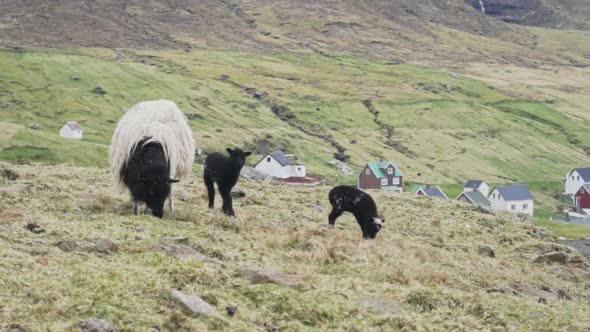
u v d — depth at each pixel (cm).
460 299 1441
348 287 1445
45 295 1118
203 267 1362
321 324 1206
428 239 2650
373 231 2389
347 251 1855
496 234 3147
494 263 2314
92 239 1502
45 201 1991
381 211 3183
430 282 1677
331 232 2234
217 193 2833
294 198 3175
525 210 13088
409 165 16562
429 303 1388
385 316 1261
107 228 1664
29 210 1828
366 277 1584
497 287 1711
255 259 1600
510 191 13025
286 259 1677
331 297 1334
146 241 1552
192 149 2108
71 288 1166
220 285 1301
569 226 5216
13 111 17325
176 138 2038
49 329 1009
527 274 2203
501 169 17350
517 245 2948
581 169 15388
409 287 1527
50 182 2502
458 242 2781
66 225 1638
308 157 16438
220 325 1122
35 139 11131
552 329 1362
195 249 1579
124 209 2025
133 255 1425
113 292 1170
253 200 2841
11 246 1369
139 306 1137
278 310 1235
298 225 2323
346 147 17562
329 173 15362
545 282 2120
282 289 1319
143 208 2061
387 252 1989
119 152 1992
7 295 1108
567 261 2575
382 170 14400
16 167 2953
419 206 3619
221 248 1644
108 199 2123
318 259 1702
